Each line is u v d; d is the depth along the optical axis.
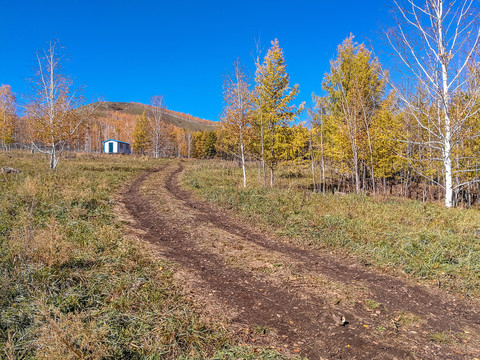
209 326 3.84
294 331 3.87
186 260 6.32
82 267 5.25
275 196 12.90
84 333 3.09
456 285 5.39
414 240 7.34
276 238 8.47
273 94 16.25
